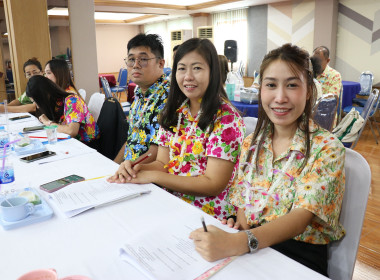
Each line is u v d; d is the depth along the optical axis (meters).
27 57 4.15
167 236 0.90
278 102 1.00
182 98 1.45
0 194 1.18
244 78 8.74
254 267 0.78
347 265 1.06
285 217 0.93
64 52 4.58
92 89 4.96
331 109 2.71
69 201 1.14
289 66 0.99
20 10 4.03
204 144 1.37
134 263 0.79
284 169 1.04
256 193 1.10
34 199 1.10
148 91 1.90
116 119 2.47
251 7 8.76
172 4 9.36
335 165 0.97
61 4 4.44
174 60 1.40
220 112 1.34
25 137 1.96
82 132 2.46
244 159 1.16
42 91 2.46
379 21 6.28
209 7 8.90
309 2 7.31
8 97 4.86
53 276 0.67
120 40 14.26
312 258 1.00
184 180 1.32
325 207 0.95
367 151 4.42
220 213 1.36
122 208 1.12
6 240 0.93
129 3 8.38
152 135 1.80
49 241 0.92
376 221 2.52
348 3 6.71
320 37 7.17
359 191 1.04
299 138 1.04
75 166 1.60
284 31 8.04
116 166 1.60
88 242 0.91
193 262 0.79
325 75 3.99
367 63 6.61
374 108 4.73
